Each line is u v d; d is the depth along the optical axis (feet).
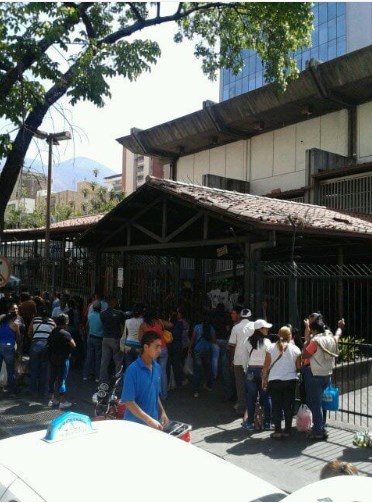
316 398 22.48
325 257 47.88
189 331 35.53
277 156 69.10
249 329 26.07
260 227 27.73
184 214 39.52
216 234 39.93
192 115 72.13
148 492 6.79
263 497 7.04
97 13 40.27
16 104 31.71
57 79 33.12
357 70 54.95
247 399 24.12
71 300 39.50
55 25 31.78
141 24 39.65
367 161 58.85
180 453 8.16
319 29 127.34
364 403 28.84
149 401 14.29
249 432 23.56
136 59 33.65
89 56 32.94
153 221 41.88
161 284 42.04
